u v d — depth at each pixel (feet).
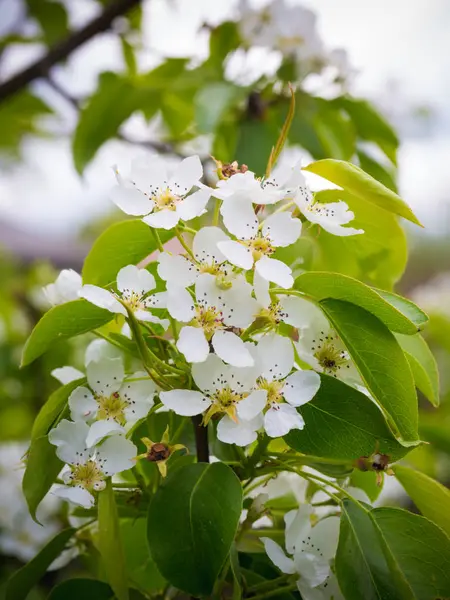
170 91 2.44
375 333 1.54
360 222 1.75
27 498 1.59
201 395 1.50
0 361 2.81
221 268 1.51
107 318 1.55
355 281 1.50
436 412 3.34
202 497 1.49
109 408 1.56
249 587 1.59
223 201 1.52
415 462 2.78
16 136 3.48
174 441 1.62
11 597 1.70
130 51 2.91
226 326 1.50
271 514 1.66
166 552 1.47
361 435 1.55
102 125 2.48
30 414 2.84
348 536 1.54
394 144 2.37
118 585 1.54
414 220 1.56
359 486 1.73
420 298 3.77
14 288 3.36
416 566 1.53
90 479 1.53
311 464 1.60
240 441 1.48
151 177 1.57
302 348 1.61
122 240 1.66
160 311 1.61
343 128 2.37
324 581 1.58
